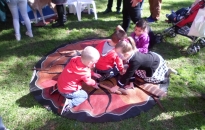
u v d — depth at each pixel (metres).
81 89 3.06
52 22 4.98
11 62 3.67
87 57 2.57
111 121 2.62
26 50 3.98
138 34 3.41
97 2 6.52
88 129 2.54
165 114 2.73
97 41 4.21
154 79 3.12
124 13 4.18
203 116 2.71
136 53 2.84
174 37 4.33
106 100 2.90
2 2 4.45
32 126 2.55
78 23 4.96
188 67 3.55
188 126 2.59
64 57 3.75
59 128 2.54
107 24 4.95
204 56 3.83
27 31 4.39
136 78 3.27
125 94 2.99
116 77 3.31
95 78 3.22
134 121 2.64
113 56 3.00
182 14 3.87
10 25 4.85
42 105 2.83
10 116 2.67
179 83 3.22
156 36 4.10
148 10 5.85
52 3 4.96
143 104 2.85
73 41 4.23
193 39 3.79
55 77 3.32
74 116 2.67
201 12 3.41
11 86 3.16
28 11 4.93
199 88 3.13
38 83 3.19
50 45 4.13
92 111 2.74
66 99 2.72
